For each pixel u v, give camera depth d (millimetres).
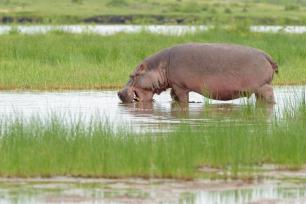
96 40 95250
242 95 53531
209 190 30266
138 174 32500
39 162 33000
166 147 34469
